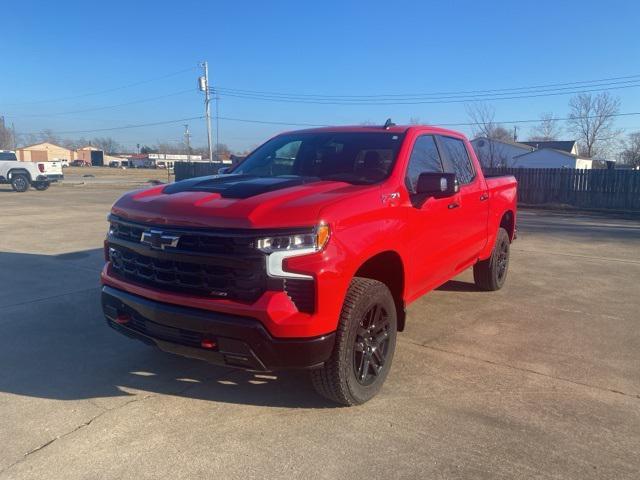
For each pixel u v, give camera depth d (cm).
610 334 532
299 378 422
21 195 2408
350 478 294
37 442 325
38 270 785
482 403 382
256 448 322
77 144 16775
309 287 319
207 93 4612
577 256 974
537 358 468
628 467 306
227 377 423
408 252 414
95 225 1302
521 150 5016
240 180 420
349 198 352
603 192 2195
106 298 389
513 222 727
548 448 325
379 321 385
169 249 339
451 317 583
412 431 343
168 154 14438
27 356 461
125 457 311
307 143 492
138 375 425
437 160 499
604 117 5900
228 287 326
